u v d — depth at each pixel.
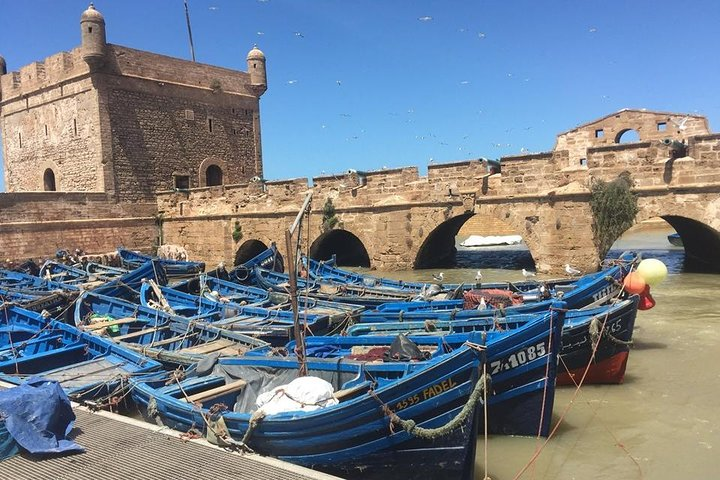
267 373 11.34
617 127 43.91
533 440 10.57
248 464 8.45
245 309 18.55
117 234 41.53
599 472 9.41
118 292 22.97
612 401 12.31
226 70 48.50
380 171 32.56
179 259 43.03
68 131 42.81
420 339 12.21
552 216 26.27
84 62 40.59
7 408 9.09
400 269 31.73
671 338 16.73
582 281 16.39
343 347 13.05
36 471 8.34
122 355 14.11
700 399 12.25
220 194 40.66
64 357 15.05
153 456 8.78
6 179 48.59
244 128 49.91
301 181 36.25
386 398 8.66
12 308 19.30
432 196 30.33
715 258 29.62
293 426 8.80
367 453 8.91
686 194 23.58
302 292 20.06
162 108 43.97
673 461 9.66
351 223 33.81
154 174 43.69
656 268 13.50
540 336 10.11
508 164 27.80
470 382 8.78
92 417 10.57
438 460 8.85
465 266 34.91
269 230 37.75
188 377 12.10
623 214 24.42
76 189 42.81
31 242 37.19
